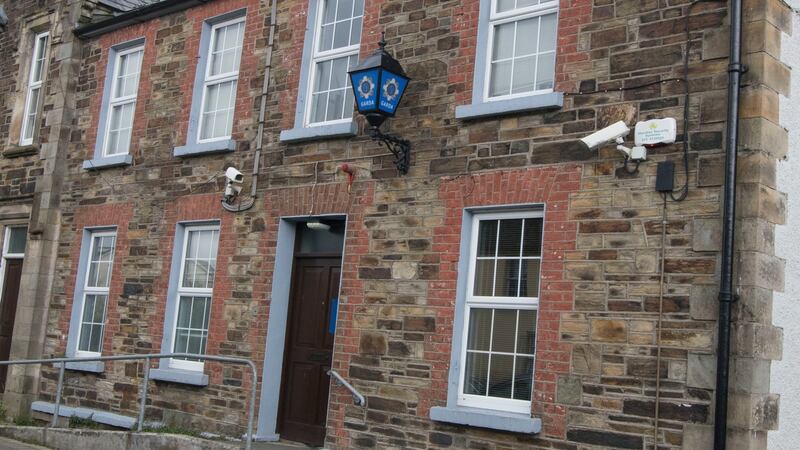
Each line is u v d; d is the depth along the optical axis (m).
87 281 12.75
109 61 13.23
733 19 6.93
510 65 8.61
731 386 6.48
